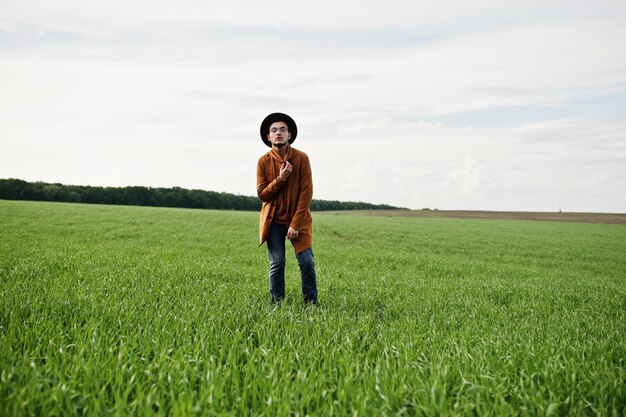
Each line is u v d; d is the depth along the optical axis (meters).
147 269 8.24
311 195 5.75
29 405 2.27
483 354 3.36
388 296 6.83
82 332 3.61
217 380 2.67
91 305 4.59
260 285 7.18
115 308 4.41
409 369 3.01
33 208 34.38
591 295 8.13
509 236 33.50
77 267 8.20
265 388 2.62
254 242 18.25
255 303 5.42
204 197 104.94
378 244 21.70
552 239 32.25
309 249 5.79
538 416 2.42
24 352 3.03
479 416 2.39
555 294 8.08
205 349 3.20
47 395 2.43
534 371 3.14
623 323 5.46
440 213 93.69
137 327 3.81
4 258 9.12
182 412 2.20
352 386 2.69
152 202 96.62
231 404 2.56
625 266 17.97
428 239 26.55
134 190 94.94
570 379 2.94
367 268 11.44
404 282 8.62
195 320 4.16
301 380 2.70
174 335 3.65
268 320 4.31
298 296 6.27
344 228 33.81
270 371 2.83
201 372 2.83
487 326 4.69
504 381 2.87
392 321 4.89
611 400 2.69
